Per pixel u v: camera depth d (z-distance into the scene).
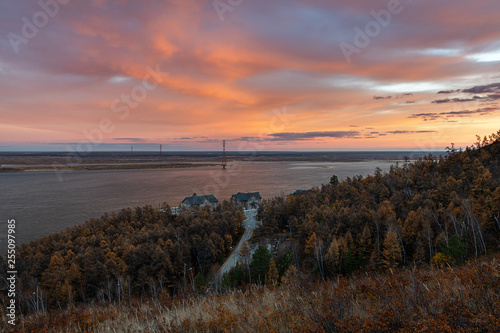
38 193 160.38
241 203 109.81
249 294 11.02
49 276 44.28
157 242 59.19
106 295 43.50
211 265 55.41
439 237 39.31
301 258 52.75
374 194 68.94
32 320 11.09
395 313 5.51
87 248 55.50
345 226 53.31
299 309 6.82
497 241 38.34
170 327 7.55
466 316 5.09
